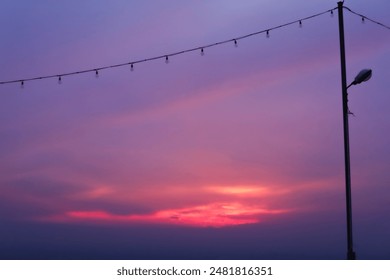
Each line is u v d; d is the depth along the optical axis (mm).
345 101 13289
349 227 12844
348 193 12969
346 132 13188
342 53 13531
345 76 13383
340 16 13695
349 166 13070
